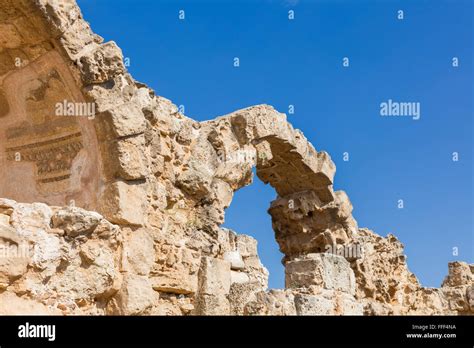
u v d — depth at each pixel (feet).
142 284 40.32
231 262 51.93
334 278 53.47
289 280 52.13
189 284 44.47
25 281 34.60
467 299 71.51
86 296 36.86
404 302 67.92
